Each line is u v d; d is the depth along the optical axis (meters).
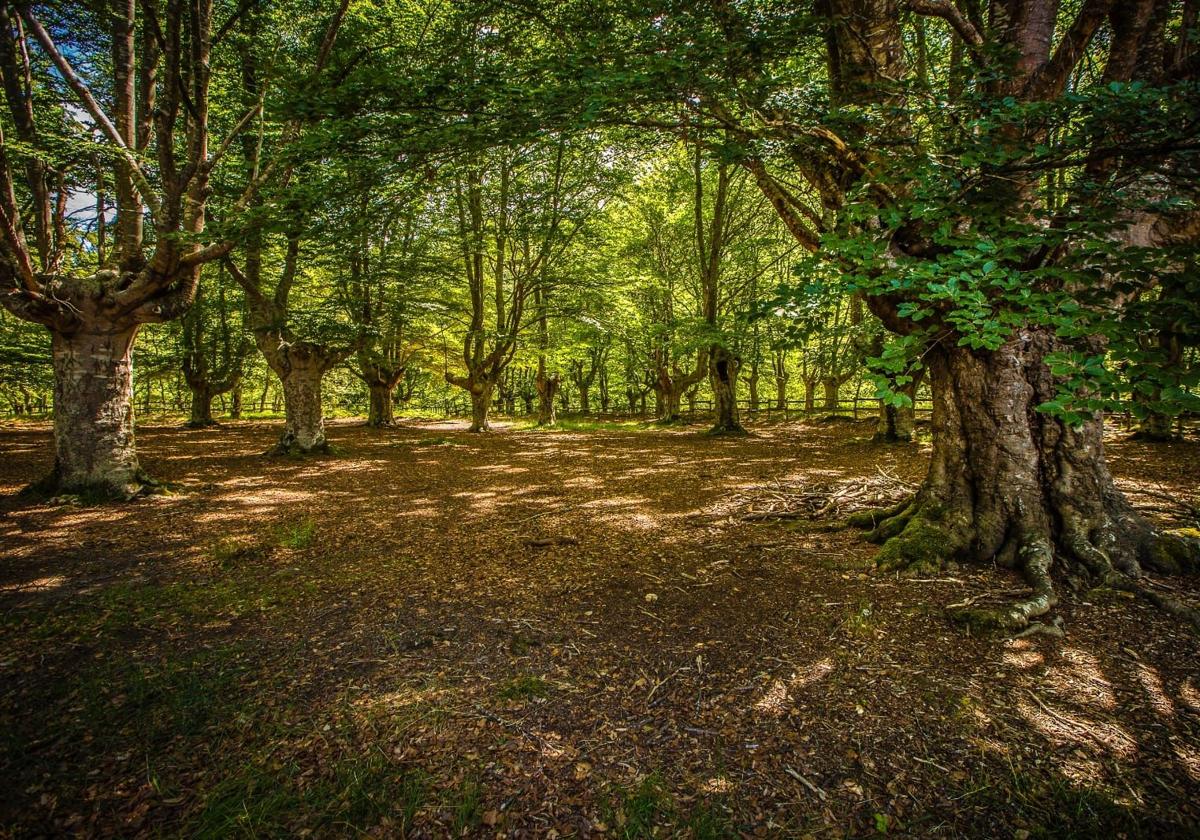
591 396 42.66
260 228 4.80
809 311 2.66
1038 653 3.07
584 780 2.24
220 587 4.39
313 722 2.62
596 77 3.12
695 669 3.04
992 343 1.76
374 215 5.10
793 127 3.88
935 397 4.75
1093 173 3.28
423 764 2.34
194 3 6.56
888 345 1.99
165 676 3.03
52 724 2.61
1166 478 7.48
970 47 4.09
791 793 2.16
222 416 28.45
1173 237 4.06
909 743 2.40
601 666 3.11
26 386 18.03
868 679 2.88
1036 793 2.11
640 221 21.27
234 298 17.84
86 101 6.73
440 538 5.85
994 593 3.75
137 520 6.61
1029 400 4.29
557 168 15.77
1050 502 4.21
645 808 2.10
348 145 3.85
